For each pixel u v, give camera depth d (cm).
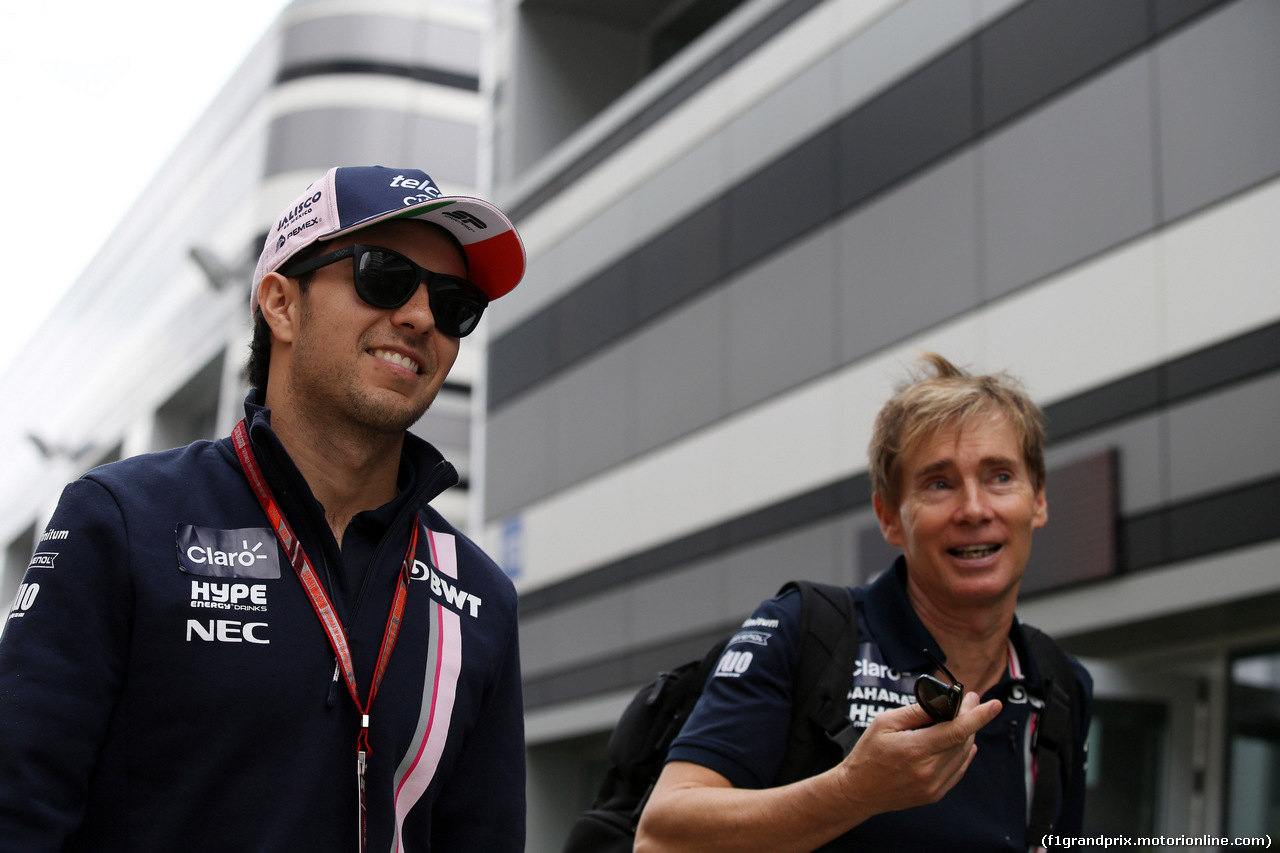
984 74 1009
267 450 198
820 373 1127
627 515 1346
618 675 1316
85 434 3428
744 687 256
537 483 1502
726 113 1314
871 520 1045
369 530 210
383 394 205
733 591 1187
